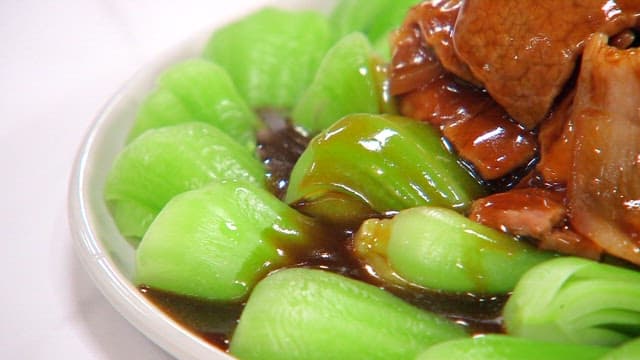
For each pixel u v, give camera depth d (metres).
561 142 0.47
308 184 0.50
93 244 0.50
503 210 0.47
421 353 0.45
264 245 0.49
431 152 0.50
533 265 0.47
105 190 0.53
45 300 0.53
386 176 0.49
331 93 0.55
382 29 0.59
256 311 0.46
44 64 0.66
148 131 0.54
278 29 0.59
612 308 0.45
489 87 0.49
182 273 0.48
